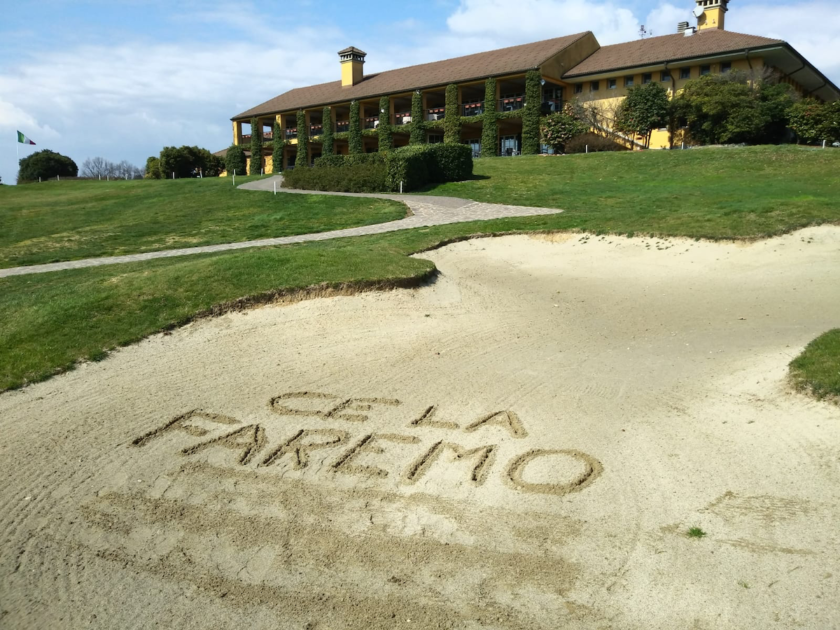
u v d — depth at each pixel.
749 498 5.64
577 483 6.14
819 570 4.68
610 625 4.36
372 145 60.19
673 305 12.84
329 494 6.16
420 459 6.80
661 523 5.42
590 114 45.47
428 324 11.73
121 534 5.58
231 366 9.68
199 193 35.22
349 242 18.55
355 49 60.03
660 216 18.33
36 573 5.07
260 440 7.33
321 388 8.88
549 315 12.48
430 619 4.49
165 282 12.40
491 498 5.98
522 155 42.38
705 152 33.81
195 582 4.94
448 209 25.08
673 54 42.97
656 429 7.15
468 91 52.62
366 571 5.02
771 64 41.28
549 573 4.91
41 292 12.97
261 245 20.20
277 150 62.22
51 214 32.16
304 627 4.46
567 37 50.97
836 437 6.36
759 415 7.13
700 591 4.60
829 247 14.62
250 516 5.82
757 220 16.31
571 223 18.58
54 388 8.74
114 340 10.23
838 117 34.09
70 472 6.64
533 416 7.73
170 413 8.06
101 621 4.55
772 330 10.70
